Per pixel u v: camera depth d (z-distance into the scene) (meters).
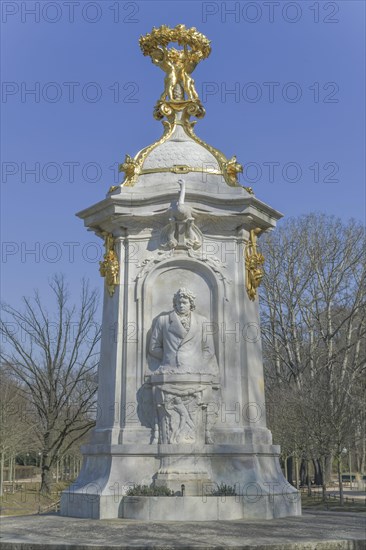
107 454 15.03
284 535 11.84
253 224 16.81
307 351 42.91
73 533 12.16
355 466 65.94
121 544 10.92
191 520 13.71
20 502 36.41
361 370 40.84
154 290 16.11
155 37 18.81
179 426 14.86
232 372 15.67
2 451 41.53
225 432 15.07
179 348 15.39
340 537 11.62
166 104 18.36
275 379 43.81
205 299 16.09
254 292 16.47
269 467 15.44
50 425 38.88
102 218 16.70
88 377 39.72
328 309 41.75
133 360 15.70
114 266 16.45
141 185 16.77
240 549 10.74
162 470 14.56
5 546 11.30
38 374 40.03
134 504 13.97
